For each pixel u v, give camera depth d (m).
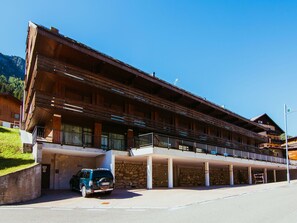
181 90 30.31
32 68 24.23
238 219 9.30
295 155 57.69
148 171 21.41
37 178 16.67
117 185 22.33
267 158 37.03
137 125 25.83
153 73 30.86
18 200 14.97
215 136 36.31
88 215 10.70
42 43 21.25
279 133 59.56
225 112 38.16
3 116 47.28
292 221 8.84
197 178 30.30
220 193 18.55
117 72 25.80
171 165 22.95
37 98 19.78
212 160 26.55
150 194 17.94
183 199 15.62
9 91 83.44
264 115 57.41
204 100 33.84
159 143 21.28
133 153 22.02
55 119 21.20
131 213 11.14
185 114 31.38
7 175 14.61
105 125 24.98
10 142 23.70
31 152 21.42
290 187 23.12
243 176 37.75
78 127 23.58
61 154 21.97
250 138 46.75
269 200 14.38
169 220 9.36
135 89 26.16
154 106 27.70
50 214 10.98
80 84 22.55
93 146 22.67
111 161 21.28
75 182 18.77
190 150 24.09
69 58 23.30
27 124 29.06
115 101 26.17
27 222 9.34
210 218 9.56
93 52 22.33
